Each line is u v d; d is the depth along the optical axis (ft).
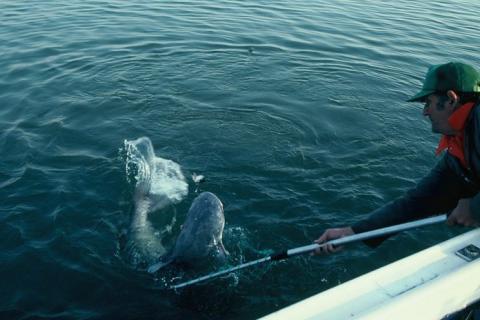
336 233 12.50
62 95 28.27
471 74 9.80
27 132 23.80
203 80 31.37
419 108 28.55
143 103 27.71
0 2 46.83
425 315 8.00
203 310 14.10
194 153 22.80
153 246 16.89
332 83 31.81
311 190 19.75
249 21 43.73
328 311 7.63
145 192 19.63
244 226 17.52
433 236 16.85
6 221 17.33
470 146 9.86
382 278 8.22
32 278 15.02
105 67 32.45
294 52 36.88
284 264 15.69
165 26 41.16
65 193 19.15
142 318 13.76
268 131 25.07
